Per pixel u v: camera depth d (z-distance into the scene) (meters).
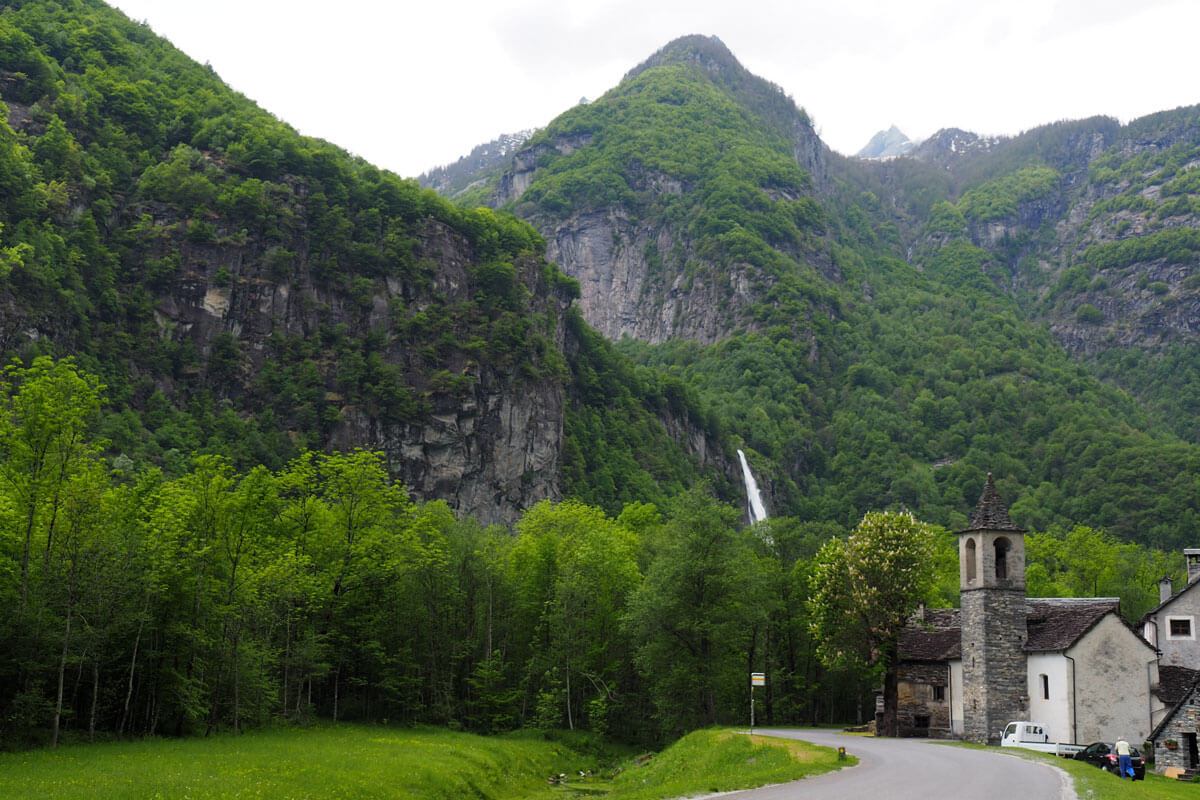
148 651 68.06
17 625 58.12
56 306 183.38
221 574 75.81
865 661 86.62
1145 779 55.41
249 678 75.31
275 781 47.50
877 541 84.75
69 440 61.09
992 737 73.06
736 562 87.50
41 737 59.09
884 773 45.78
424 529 97.38
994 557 76.25
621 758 89.31
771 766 50.78
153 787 43.38
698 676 85.94
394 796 50.44
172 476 167.38
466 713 97.31
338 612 87.38
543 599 100.56
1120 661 72.12
